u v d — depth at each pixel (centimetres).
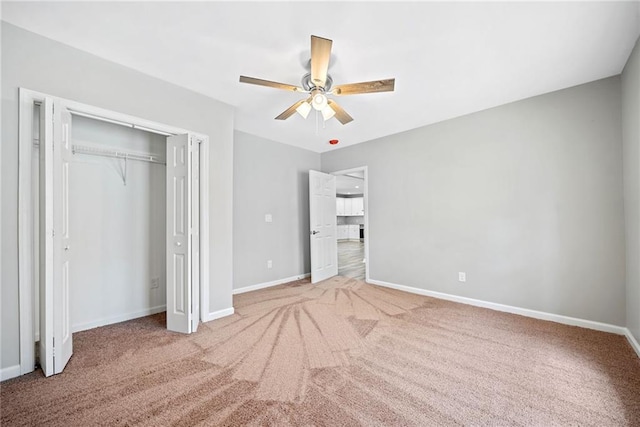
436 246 350
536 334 235
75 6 157
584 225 249
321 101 209
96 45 194
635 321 209
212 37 185
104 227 268
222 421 135
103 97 209
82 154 255
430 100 284
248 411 142
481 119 311
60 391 159
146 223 297
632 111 205
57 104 181
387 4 156
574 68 224
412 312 294
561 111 261
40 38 183
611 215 236
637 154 197
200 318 267
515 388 162
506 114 293
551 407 145
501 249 297
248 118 334
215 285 278
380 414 140
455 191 332
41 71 183
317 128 373
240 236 384
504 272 295
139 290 291
